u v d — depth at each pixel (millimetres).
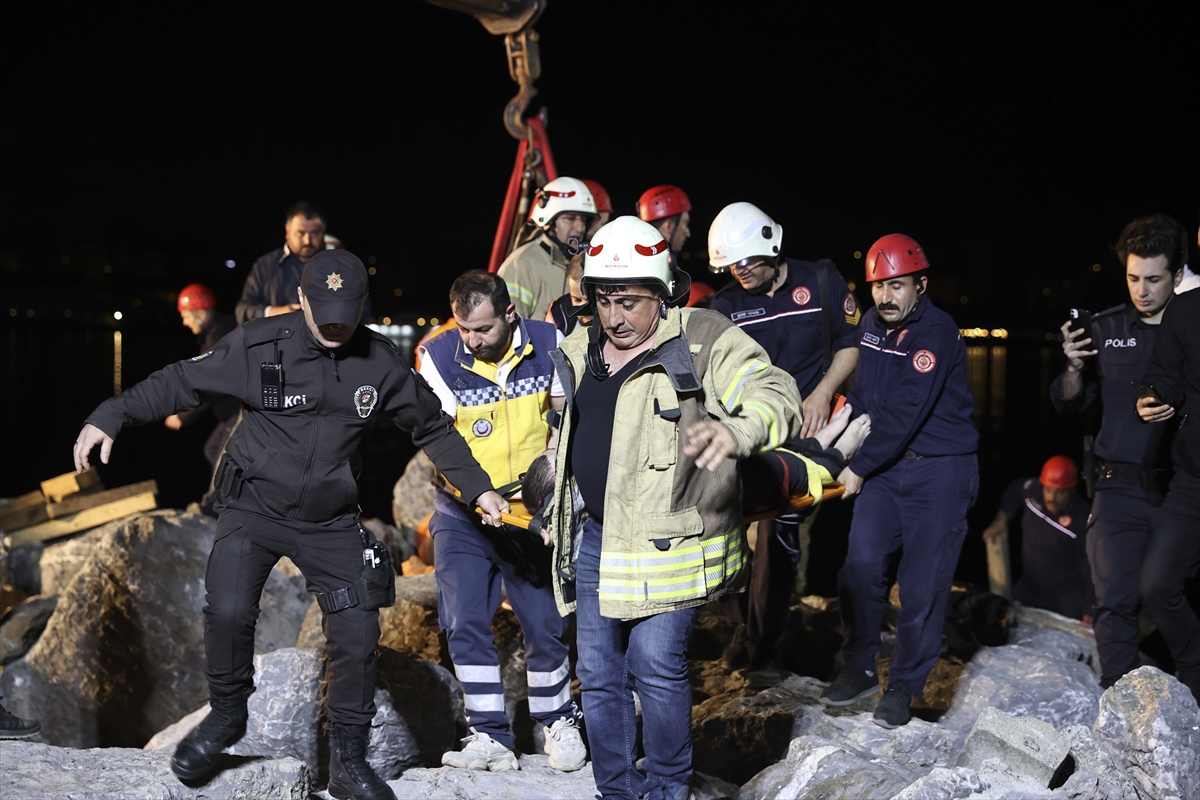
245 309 6918
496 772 3822
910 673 4320
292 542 3160
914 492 4355
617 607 2996
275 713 4035
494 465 3824
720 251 4723
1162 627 4422
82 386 30203
